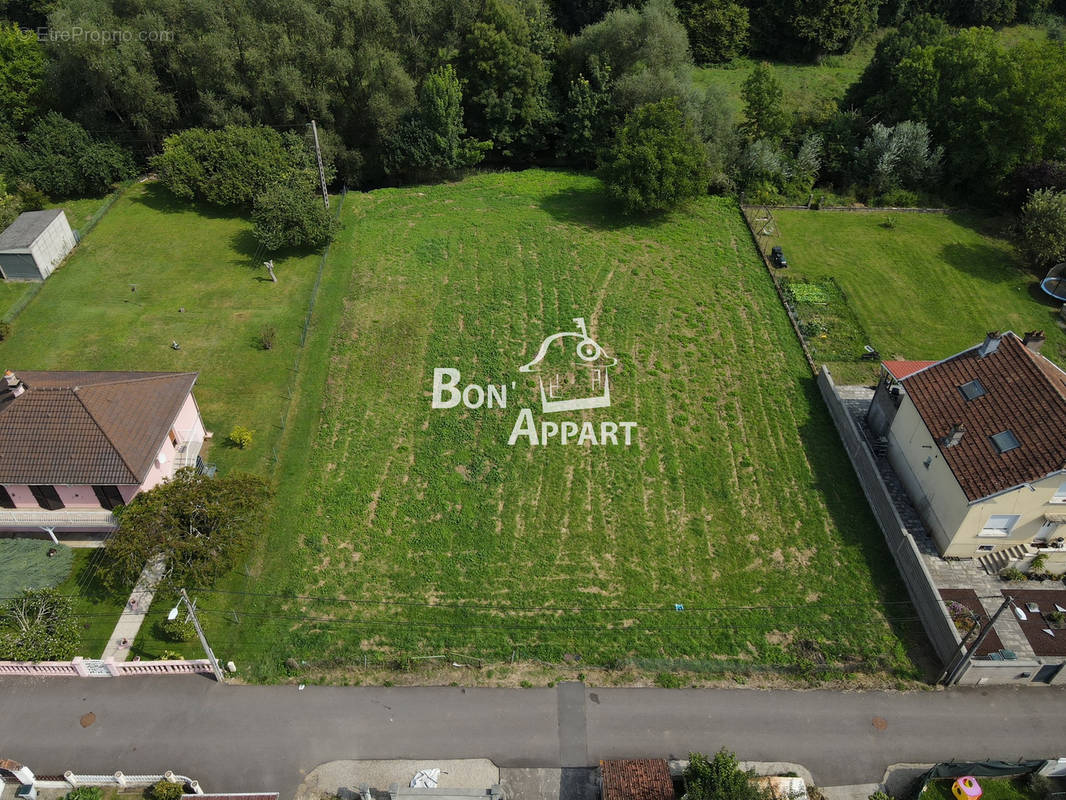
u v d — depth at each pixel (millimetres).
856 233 60469
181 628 31688
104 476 33281
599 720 30281
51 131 59562
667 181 58000
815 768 28938
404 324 49125
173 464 37625
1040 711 30922
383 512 37844
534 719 30281
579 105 67625
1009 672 31375
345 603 34000
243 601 33844
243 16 58500
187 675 31500
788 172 66000
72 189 60719
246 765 28750
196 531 33031
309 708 30469
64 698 30578
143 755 28922
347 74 61688
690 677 31750
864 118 69750
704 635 33156
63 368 45000
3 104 61781
